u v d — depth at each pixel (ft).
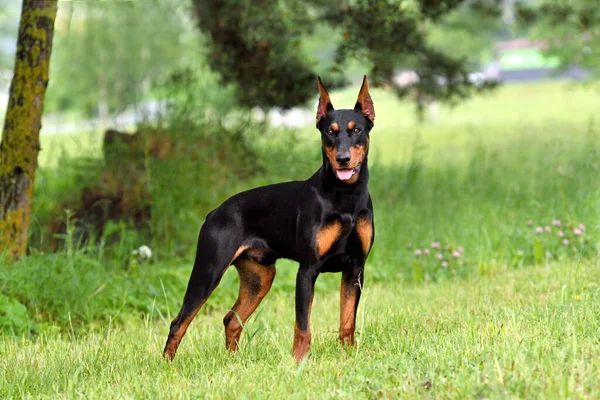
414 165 47.19
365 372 15.72
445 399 13.78
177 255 36.04
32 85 29.45
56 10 30.19
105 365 19.31
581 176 37.83
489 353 15.90
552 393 13.15
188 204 38.55
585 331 17.76
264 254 20.20
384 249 35.40
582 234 32.58
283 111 44.06
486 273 31.91
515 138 80.74
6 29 101.96
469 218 36.35
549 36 93.50
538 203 36.73
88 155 44.78
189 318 19.86
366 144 18.58
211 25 40.06
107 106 118.11
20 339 24.29
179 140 41.88
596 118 107.55
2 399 16.67
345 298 19.04
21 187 29.45
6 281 26.50
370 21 37.83
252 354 19.06
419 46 49.49
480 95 56.24
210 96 46.75
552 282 26.20
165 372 17.62
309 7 45.19
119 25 114.52
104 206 37.68
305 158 45.16
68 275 27.58
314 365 17.11
